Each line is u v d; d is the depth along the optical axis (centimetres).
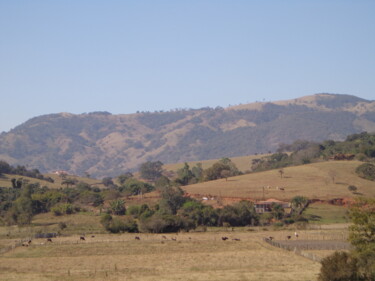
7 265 8444
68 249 10231
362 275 5912
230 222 15138
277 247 10294
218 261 8638
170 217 13825
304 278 6956
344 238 11500
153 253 9694
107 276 7294
